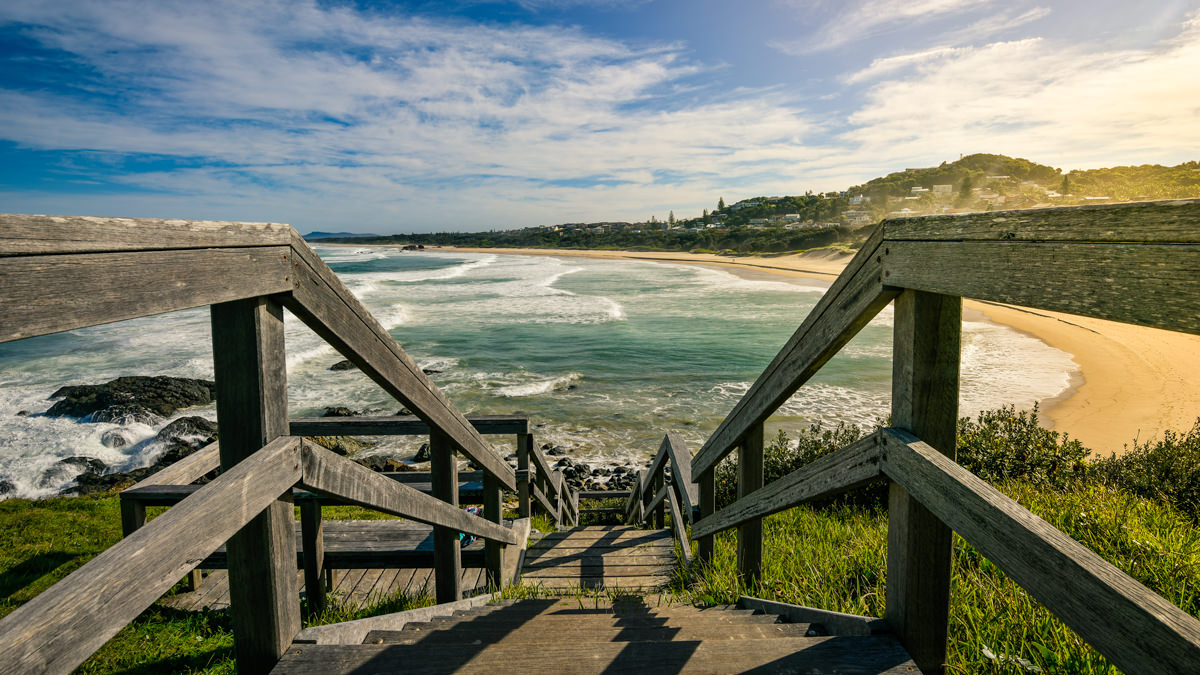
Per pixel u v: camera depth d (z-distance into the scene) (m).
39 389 17.08
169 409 15.60
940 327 1.49
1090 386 17.17
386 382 1.97
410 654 1.60
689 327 28.09
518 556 4.96
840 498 6.23
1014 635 2.11
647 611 2.74
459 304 37.06
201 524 1.08
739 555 3.23
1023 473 5.64
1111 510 3.55
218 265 1.14
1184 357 20.50
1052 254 1.01
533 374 19.91
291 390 17.80
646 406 16.75
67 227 0.82
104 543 5.68
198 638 3.46
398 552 3.77
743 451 3.00
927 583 1.58
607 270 71.31
